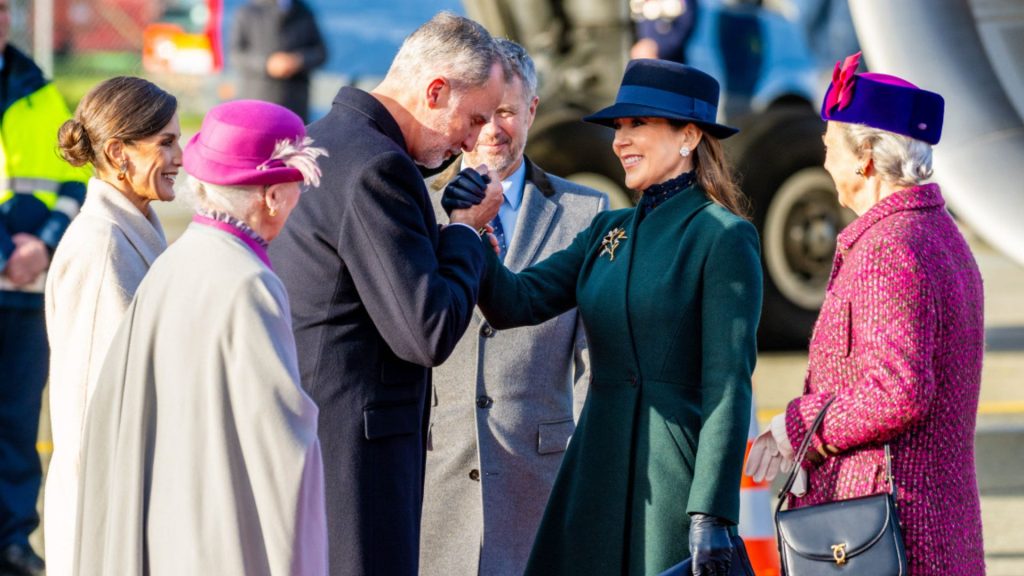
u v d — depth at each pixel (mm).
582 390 15156
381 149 12211
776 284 32281
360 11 30500
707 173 13281
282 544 10836
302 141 11492
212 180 11180
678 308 12781
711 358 12492
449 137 12734
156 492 11070
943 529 11789
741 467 12273
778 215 31859
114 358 11398
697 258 12773
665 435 12766
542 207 15273
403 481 12516
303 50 30578
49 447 27266
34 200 20016
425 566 14820
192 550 10859
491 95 12703
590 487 13141
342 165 12211
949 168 24016
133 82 13922
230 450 10891
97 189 13758
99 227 13516
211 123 11344
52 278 13523
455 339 12148
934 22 24547
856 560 11516
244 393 10836
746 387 12414
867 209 12406
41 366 20266
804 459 12219
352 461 12195
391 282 11914
